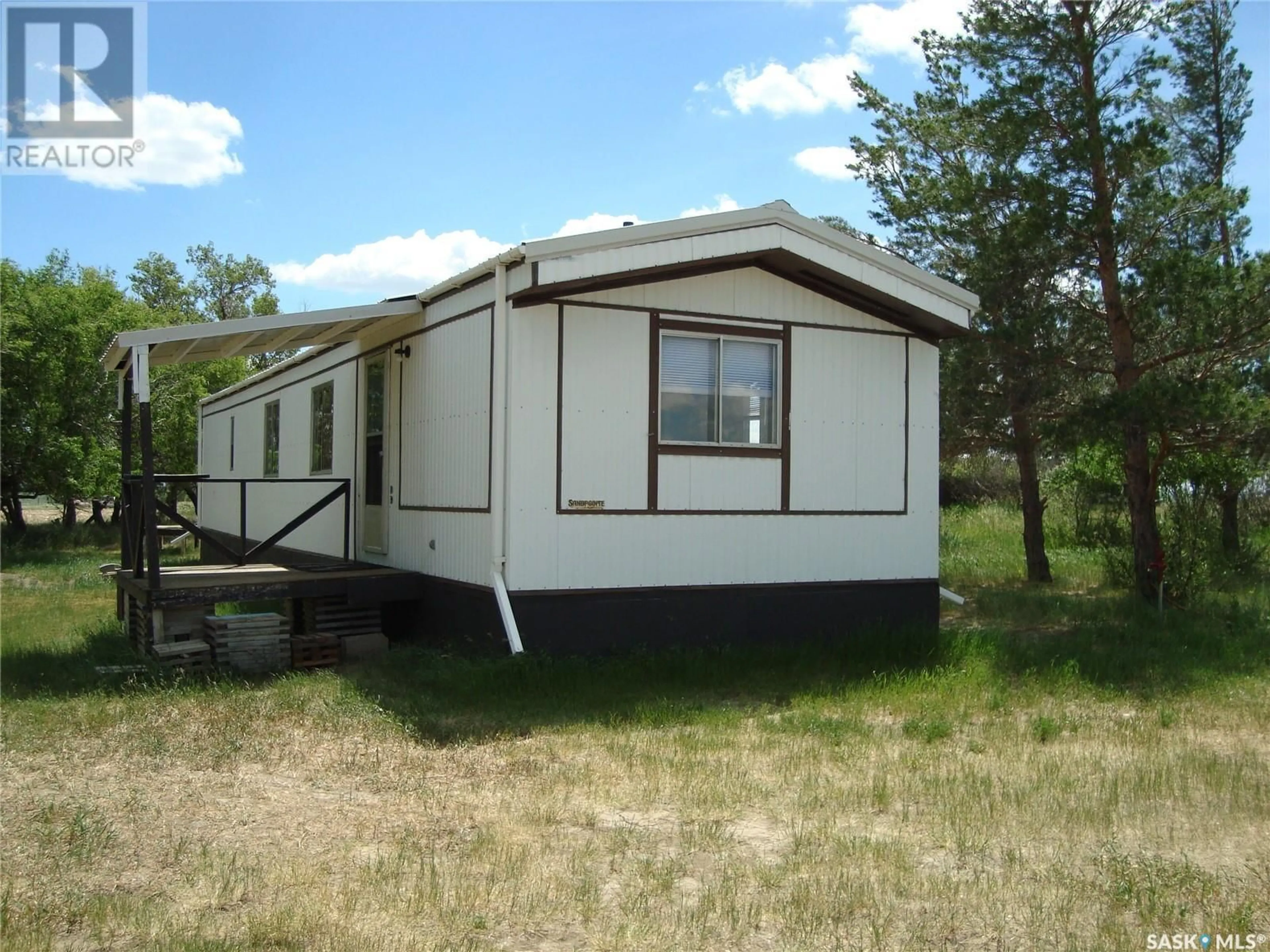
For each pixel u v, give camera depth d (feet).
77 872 15.70
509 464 29.73
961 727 25.44
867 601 35.47
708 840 17.11
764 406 33.86
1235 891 15.17
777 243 32.45
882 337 36.04
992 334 43.60
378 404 39.93
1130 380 43.52
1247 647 35.68
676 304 32.19
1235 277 40.16
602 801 19.26
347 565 39.22
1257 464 50.72
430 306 35.19
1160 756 22.54
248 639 31.14
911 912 14.47
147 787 20.01
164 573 35.19
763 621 33.50
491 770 21.09
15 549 83.15
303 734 23.73
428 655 31.32
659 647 31.71
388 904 14.47
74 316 82.43
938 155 51.70
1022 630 40.24
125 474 39.17
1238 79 60.80
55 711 25.41
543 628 30.09
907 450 36.47
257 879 15.35
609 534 31.12
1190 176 53.36
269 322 33.09
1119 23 42.75
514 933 13.67
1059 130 43.32
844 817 18.49
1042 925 14.05
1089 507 72.49
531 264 28.96
